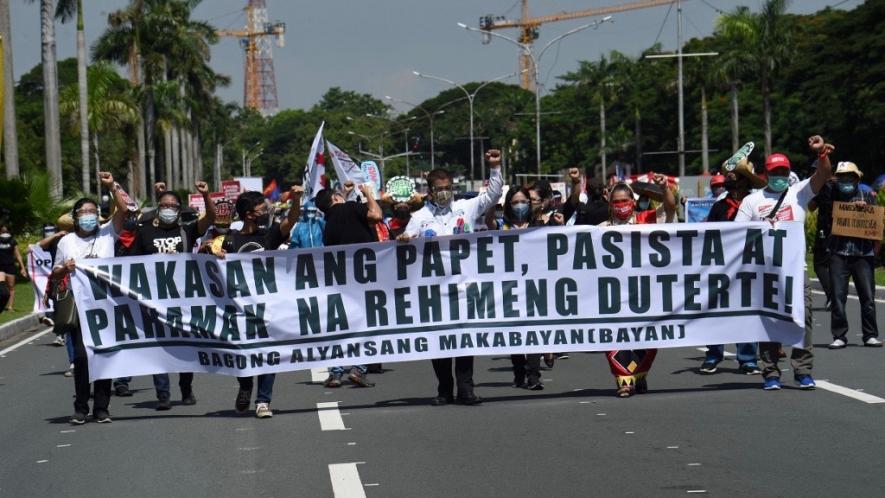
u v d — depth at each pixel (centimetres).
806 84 6700
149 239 1058
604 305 1055
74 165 7919
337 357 1033
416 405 1055
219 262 1016
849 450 808
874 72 6112
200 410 1071
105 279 1002
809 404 987
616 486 725
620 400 1040
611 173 6262
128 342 1009
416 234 1052
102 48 7044
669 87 8919
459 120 15938
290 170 17225
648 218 1262
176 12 7369
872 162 6512
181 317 1015
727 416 942
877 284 2147
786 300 1052
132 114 6431
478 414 992
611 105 10569
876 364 1212
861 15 6328
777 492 701
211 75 8744
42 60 3909
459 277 1043
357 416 1005
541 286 1050
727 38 6950
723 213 1171
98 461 853
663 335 1060
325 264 1030
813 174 1054
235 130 16262
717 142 8444
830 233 1365
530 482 741
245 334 1020
